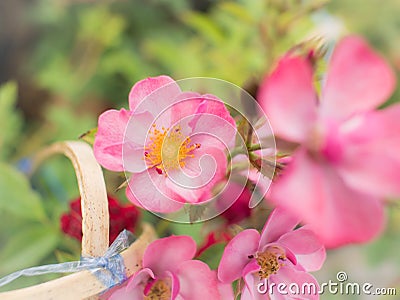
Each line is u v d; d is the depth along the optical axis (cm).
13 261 34
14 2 65
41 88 62
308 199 21
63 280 23
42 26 64
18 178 35
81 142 27
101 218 24
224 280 24
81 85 59
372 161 21
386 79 22
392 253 36
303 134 22
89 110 59
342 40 22
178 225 27
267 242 24
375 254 36
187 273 25
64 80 60
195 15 44
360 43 22
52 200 39
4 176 35
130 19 61
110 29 59
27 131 59
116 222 27
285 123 22
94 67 60
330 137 22
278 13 39
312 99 22
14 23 65
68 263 24
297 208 21
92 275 23
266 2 40
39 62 63
